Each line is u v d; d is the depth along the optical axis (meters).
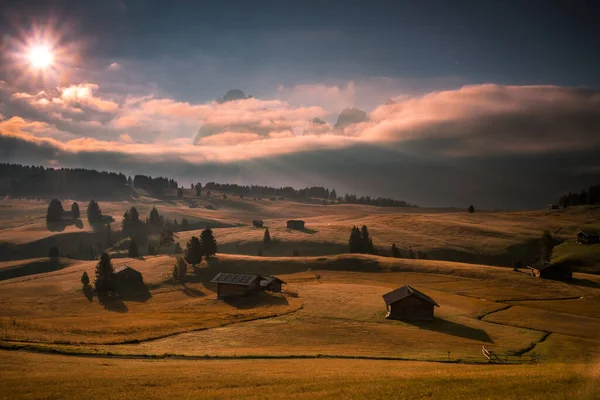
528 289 120.88
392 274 147.62
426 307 82.25
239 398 27.48
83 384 31.22
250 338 63.56
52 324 69.81
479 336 70.50
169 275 156.38
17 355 42.25
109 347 51.28
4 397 27.92
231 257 176.50
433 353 56.94
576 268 166.75
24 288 148.00
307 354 52.22
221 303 107.25
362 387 29.52
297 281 139.88
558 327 78.94
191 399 27.53
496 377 31.55
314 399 26.77
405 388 28.75
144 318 83.38
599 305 102.38
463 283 130.12
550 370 34.91
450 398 25.84
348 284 127.31
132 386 31.02
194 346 56.62
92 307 123.12
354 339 64.94
